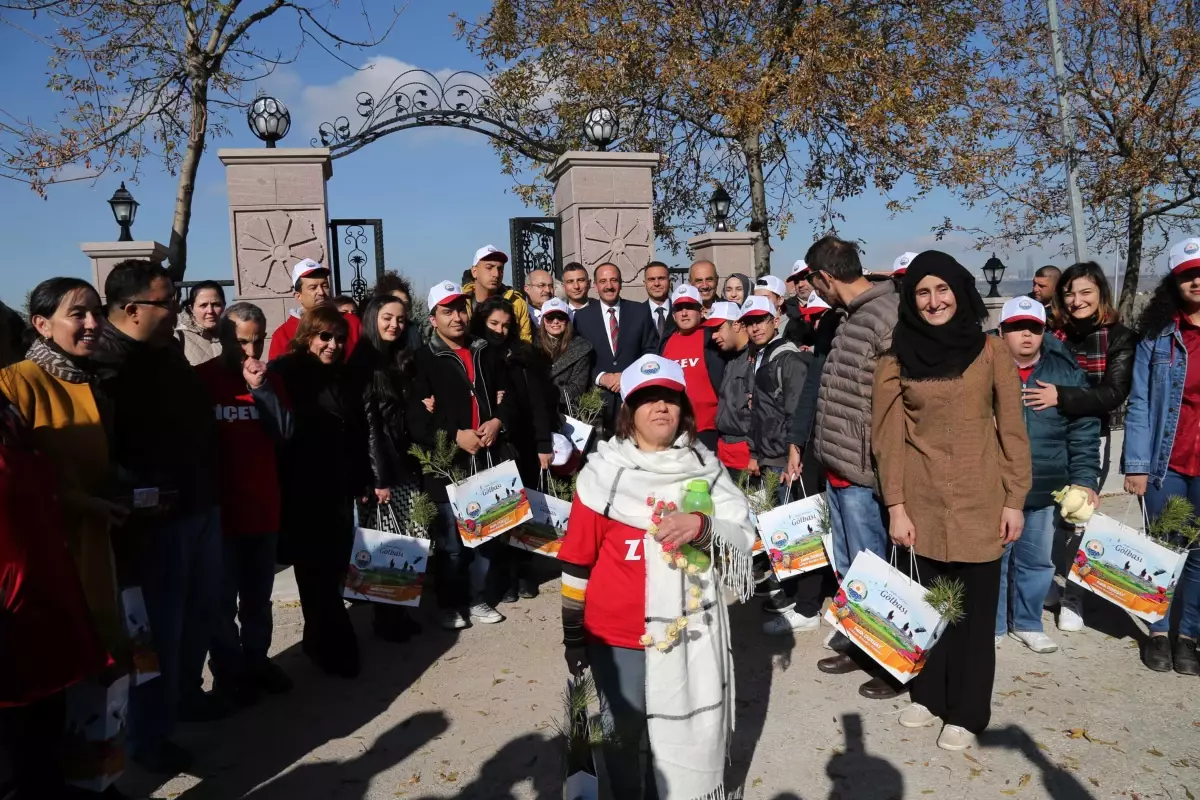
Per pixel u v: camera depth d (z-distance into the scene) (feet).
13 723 9.30
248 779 12.06
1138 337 15.29
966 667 12.12
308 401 15.35
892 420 12.69
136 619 10.33
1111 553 14.48
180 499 11.89
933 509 12.25
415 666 16.07
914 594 11.83
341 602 15.71
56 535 9.19
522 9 53.93
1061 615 16.89
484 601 18.45
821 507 15.78
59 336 10.30
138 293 11.40
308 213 28.96
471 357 18.22
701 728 9.20
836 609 12.55
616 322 23.66
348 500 15.90
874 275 19.36
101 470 10.53
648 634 9.14
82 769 9.48
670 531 8.90
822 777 11.65
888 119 46.93
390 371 17.76
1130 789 11.01
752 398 18.79
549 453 19.43
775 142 53.21
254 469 14.26
